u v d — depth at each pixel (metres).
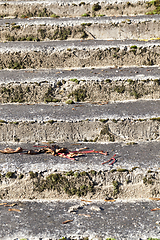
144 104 4.43
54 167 3.40
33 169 3.38
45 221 2.94
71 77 4.71
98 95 4.64
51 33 5.80
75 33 5.81
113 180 3.39
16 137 4.07
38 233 2.77
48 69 5.19
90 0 6.36
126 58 5.22
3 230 2.81
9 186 3.38
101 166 3.41
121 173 3.37
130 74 4.77
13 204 3.25
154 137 4.06
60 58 5.21
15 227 2.85
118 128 4.03
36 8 6.35
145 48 5.18
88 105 4.49
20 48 5.21
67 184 3.38
